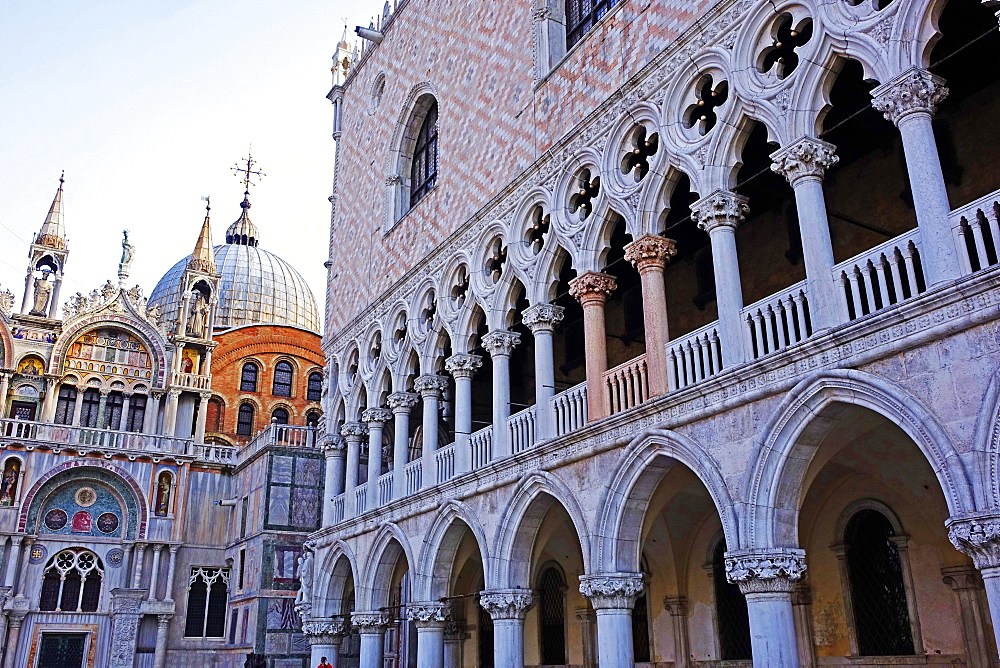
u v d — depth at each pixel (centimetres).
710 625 2014
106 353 5438
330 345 3222
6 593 4166
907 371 1171
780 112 1434
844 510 1752
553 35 2167
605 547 1639
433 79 2762
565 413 1864
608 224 1839
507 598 1912
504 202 2184
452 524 2202
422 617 2208
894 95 1259
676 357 1600
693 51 1645
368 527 2619
